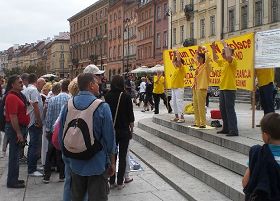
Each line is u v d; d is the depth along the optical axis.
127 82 28.00
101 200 4.66
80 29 103.75
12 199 6.84
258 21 37.47
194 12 48.66
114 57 81.56
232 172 7.01
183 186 6.95
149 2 62.25
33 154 8.43
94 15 93.50
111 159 4.76
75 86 6.57
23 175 8.52
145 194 6.93
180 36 52.94
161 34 58.72
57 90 8.37
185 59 12.09
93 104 4.61
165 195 6.85
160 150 9.63
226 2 42.28
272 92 9.27
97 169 4.59
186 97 28.59
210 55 10.89
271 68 9.07
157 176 8.08
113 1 83.38
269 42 8.80
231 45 9.97
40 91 9.59
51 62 127.44
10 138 7.44
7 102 7.24
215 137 8.70
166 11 56.62
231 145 7.99
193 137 9.80
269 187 3.33
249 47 9.38
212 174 6.89
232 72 8.45
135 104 27.94
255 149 3.53
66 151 4.60
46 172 7.86
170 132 10.88
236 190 5.93
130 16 73.31
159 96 18.41
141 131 12.80
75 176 4.73
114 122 7.13
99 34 90.31
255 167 3.44
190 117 12.96
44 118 8.56
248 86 9.55
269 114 3.54
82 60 102.38
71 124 4.57
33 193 7.20
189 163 7.83
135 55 71.12
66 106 4.82
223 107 8.84
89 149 4.49
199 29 47.88
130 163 8.77
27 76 9.43
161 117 13.34
